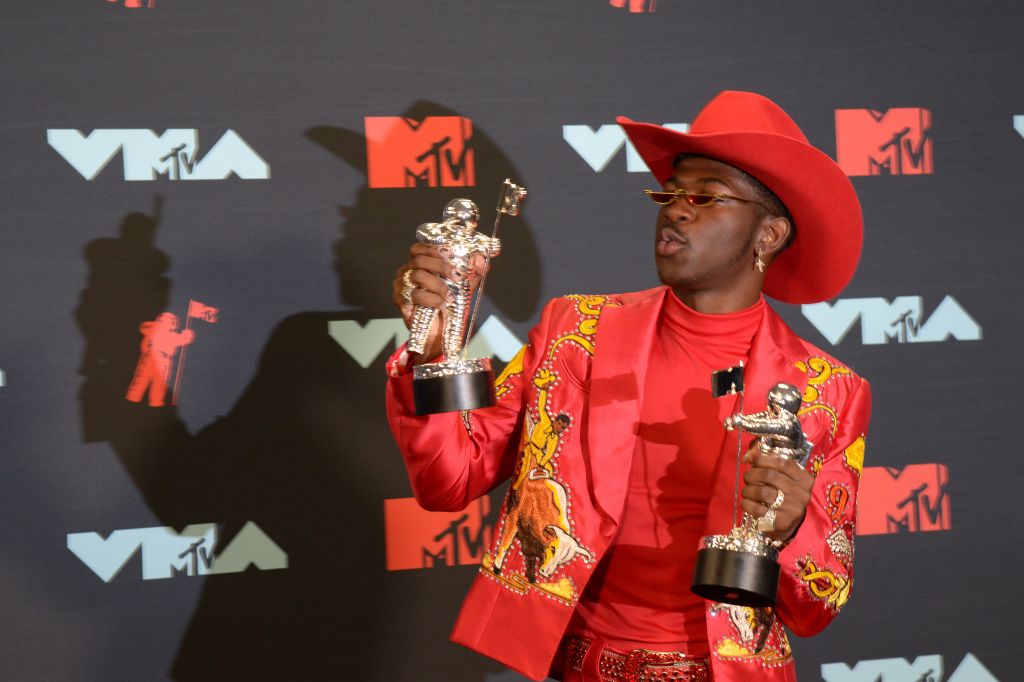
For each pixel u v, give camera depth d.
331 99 3.46
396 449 3.55
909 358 3.83
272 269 3.44
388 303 3.52
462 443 2.39
